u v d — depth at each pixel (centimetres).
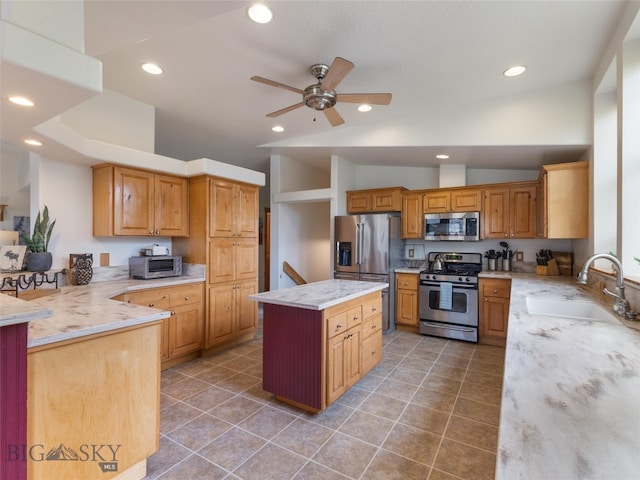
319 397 232
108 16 165
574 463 62
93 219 319
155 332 181
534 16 210
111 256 335
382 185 539
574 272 386
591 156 308
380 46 238
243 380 296
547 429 75
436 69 274
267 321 257
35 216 295
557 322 176
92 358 156
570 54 259
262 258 699
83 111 288
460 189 444
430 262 499
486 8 200
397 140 386
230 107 340
